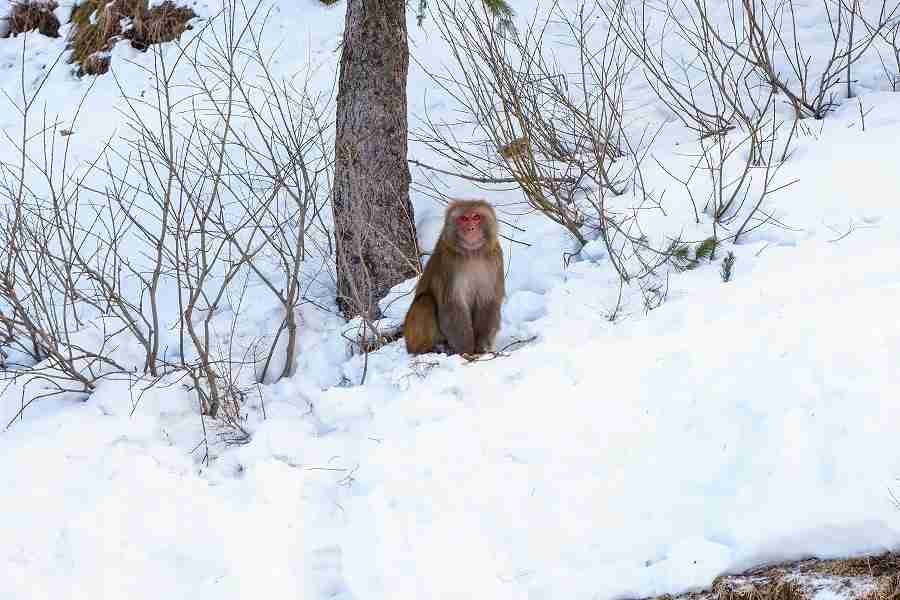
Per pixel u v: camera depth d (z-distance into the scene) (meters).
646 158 8.24
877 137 7.48
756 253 6.63
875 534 4.32
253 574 4.86
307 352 7.02
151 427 5.99
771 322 5.61
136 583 4.95
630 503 4.81
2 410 6.28
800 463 4.66
